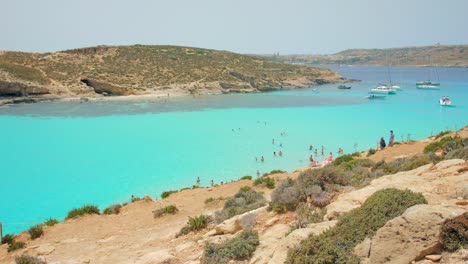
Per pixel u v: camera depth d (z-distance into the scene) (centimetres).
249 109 8275
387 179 1306
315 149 5019
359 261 768
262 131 6119
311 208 1220
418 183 1131
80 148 5088
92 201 3319
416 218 708
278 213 1312
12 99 8769
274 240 1088
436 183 1072
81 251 1497
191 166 4338
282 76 13762
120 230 1764
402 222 723
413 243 692
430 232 686
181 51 14675
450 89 12144
